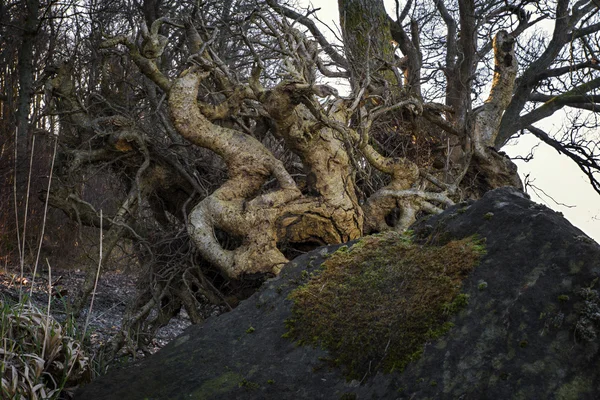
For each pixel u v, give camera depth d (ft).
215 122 16.65
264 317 9.54
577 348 6.84
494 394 6.79
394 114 20.63
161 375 8.86
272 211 13.96
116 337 14.76
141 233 17.69
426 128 21.99
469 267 8.18
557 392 6.60
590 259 7.42
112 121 17.44
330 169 14.73
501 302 7.58
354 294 8.91
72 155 18.12
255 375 8.45
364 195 17.80
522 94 42.24
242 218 13.85
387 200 16.52
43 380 10.04
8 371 9.29
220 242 15.74
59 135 19.45
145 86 20.02
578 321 6.95
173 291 16.72
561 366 6.79
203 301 16.96
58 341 10.34
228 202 14.14
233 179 14.47
